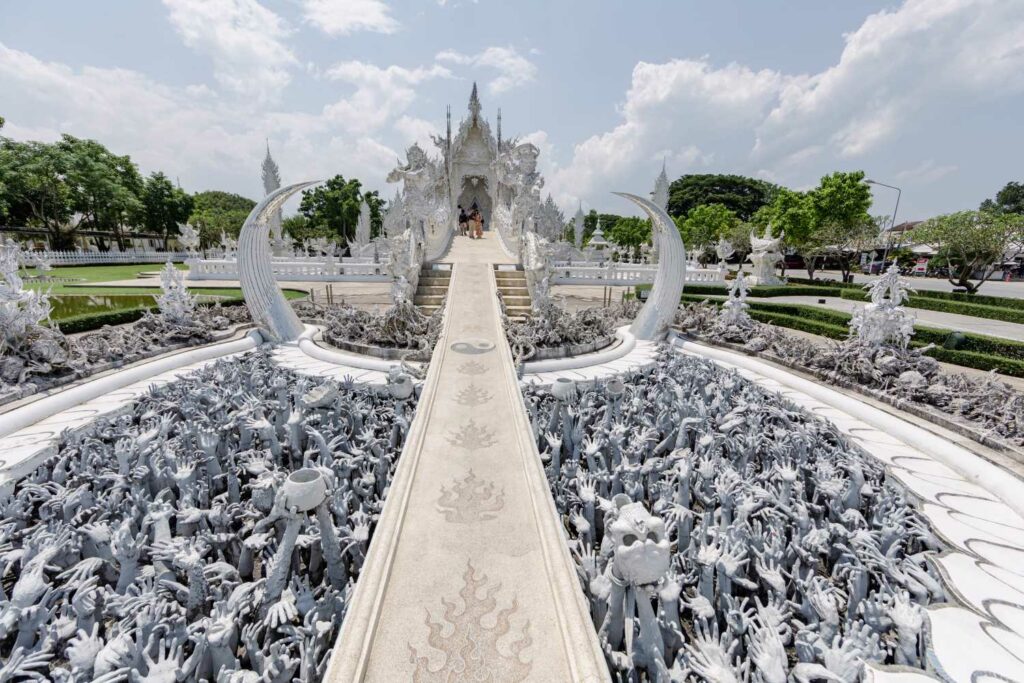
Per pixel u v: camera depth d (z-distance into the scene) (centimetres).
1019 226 3039
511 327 1436
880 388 1105
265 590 468
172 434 835
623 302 2169
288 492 474
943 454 808
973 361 1459
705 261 6084
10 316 1047
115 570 545
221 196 9250
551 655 400
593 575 486
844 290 3244
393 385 908
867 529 575
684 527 595
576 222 5388
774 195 8344
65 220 5422
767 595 502
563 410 866
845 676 366
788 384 1221
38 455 753
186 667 376
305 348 1431
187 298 1523
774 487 674
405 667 386
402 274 1561
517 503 613
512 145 3709
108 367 1169
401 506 592
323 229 6919
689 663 388
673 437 860
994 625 439
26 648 425
